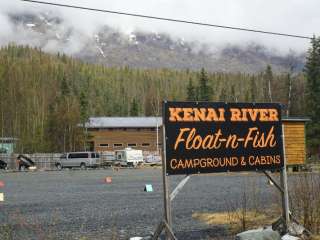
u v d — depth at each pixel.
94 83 186.88
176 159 9.16
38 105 115.69
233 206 15.27
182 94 185.25
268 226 10.71
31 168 60.03
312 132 56.78
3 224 13.11
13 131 101.94
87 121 90.62
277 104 10.38
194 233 11.03
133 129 92.50
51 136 88.62
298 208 10.67
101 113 158.75
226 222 12.17
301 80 87.50
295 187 10.76
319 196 10.19
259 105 10.16
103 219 13.78
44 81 148.50
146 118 95.31
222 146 9.66
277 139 10.34
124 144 91.81
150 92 191.00
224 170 9.65
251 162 9.98
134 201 18.41
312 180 11.66
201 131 9.45
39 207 17.06
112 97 179.75
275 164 10.24
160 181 31.34
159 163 68.69
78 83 176.50
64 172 51.84
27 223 13.21
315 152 55.28
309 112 58.47
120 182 30.94
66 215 14.78
